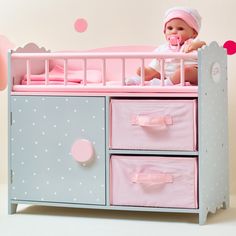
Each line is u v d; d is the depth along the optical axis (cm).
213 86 188
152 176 181
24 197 192
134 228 176
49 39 228
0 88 232
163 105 181
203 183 180
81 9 225
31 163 191
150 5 220
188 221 184
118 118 185
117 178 185
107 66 222
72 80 206
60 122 188
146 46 221
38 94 190
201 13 216
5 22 231
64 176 189
